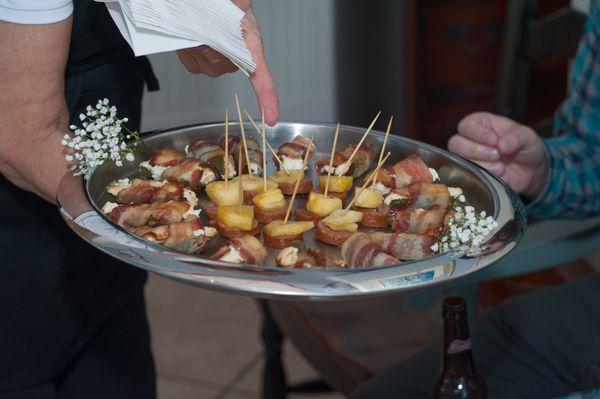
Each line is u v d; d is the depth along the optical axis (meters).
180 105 3.72
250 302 3.10
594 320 1.50
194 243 1.07
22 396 1.44
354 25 3.67
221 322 2.98
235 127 1.35
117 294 1.48
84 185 1.08
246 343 2.86
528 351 1.47
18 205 1.34
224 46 1.10
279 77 3.90
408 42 3.20
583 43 1.59
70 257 1.41
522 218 1.06
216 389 2.64
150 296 3.14
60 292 1.41
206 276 0.88
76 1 1.27
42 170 1.14
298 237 1.11
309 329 1.69
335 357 1.62
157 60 3.61
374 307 1.75
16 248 1.37
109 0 1.06
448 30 3.19
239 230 1.11
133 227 1.11
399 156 1.31
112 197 1.19
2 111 1.10
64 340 1.44
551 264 1.53
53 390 1.47
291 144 1.31
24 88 1.09
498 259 0.96
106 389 1.51
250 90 3.75
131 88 1.42
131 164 1.25
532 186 1.53
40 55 1.07
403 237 1.08
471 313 1.56
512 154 1.50
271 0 3.77
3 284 1.38
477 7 3.15
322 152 1.34
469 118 1.48
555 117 1.68
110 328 1.51
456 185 1.23
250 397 2.61
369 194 1.19
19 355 1.42
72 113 1.34
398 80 3.50
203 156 1.27
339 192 1.23
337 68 3.84
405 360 1.50
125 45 1.38
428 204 1.19
